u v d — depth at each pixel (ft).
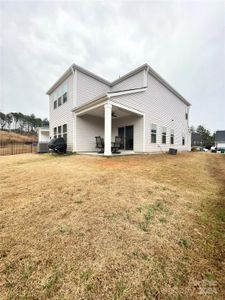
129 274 4.67
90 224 6.98
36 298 3.94
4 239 5.93
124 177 14.05
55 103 44.01
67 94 37.27
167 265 5.08
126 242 5.98
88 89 36.88
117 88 41.68
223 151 81.00
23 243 5.74
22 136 120.47
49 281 4.36
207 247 6.00
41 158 28.09
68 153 34.22
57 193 10.27
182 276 4.72
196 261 5.32
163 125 43.24
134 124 36.58
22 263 4.89
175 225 7.32
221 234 6.84
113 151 32.32
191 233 6.80
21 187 11.49
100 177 13.82
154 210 8.55
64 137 38.99
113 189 11.04
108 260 5.11
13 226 6.75
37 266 4.81
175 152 39.68
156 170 17.79
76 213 7.85
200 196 10.99
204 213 8.63
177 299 4.06
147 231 6.74
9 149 57.88
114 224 7.07
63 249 5.49
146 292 4.19
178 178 15.16
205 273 4.86
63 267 4.80
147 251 5.60
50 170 16.71
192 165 23.63
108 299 3.98
